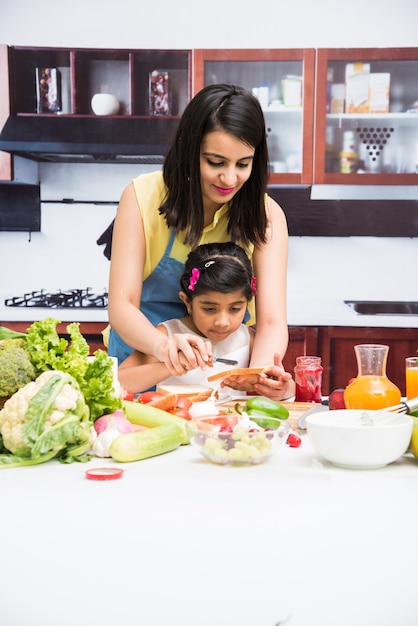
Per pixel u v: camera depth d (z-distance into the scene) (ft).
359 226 13.12
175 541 3.00
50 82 12.45
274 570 2.77
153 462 4.09
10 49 12.42
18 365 4.31
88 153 12.37
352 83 12.26
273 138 12.43
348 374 12.28
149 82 12.48
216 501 3.45
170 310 7.32
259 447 3.99
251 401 4.74
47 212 13.10
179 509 3.34
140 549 2.93
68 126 12.34
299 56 12.19
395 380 12.21
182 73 12.52
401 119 12.37
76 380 4.30
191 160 5.99
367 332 12.17
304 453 4.30
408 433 3.97
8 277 13.16
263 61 12.28
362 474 3.89
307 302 13.16
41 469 3.98
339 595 2.64
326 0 12.41
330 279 13.24
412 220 13.05
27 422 3.94
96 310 12.38
